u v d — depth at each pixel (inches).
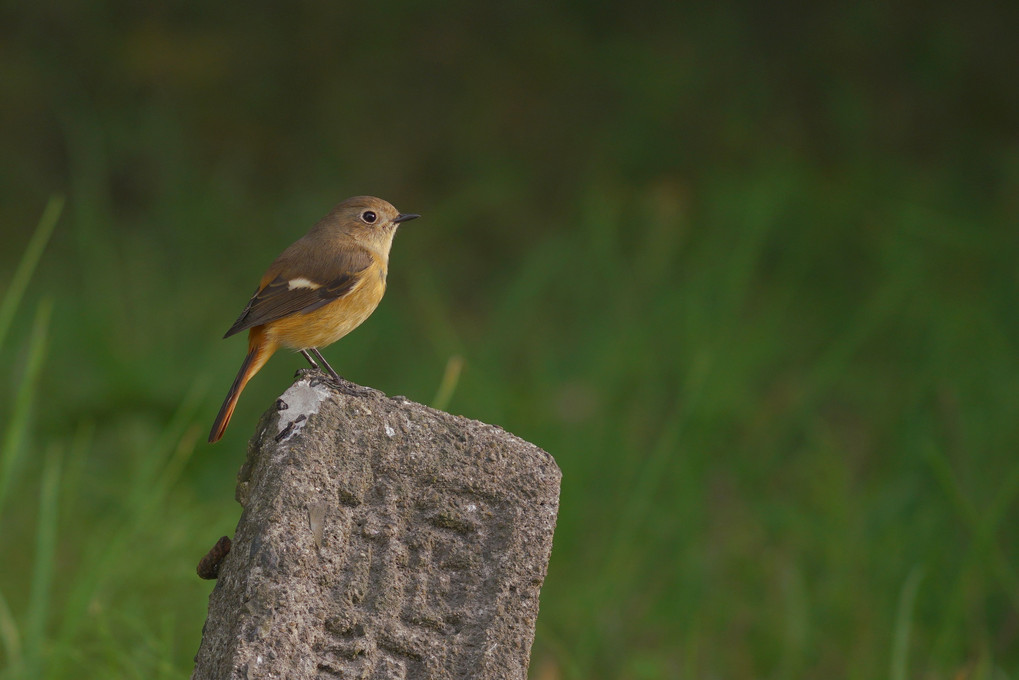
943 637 344.2
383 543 182.5
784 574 390.0
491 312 611.8
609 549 411.5
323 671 174.2
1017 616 366.3
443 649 182.5
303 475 176.4
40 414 468.8
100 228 651.5
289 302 256.4
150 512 326.3
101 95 733.9
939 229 611.8
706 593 398.9
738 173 687.7
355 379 539.2
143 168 705.0
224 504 413.1
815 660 368.5
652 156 729.6
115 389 477.7
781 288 601.0
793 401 490.0
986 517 355.9
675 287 563.8
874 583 387.5
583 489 438.3
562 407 486.0
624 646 380.2
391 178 733.3
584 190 706.2
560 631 385.4
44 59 735.7
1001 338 513.7
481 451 189.2
